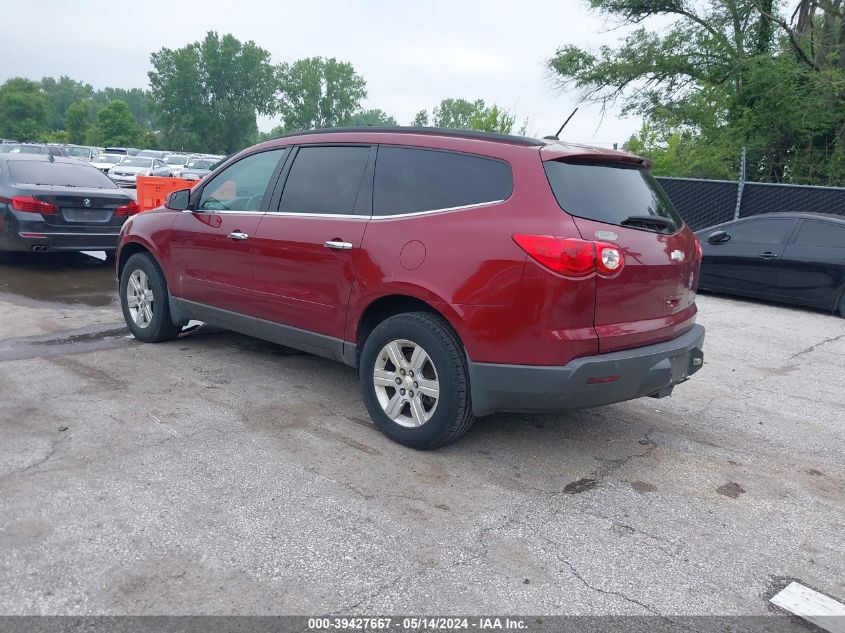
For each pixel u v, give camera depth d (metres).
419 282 3.88
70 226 9.02
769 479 4.04
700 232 10.98
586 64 22.91
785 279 9.79
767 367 6.61
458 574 2.89
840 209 12.95
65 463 3.67
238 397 4.81
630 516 3.48
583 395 3.61
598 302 3.56
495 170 3.85
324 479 3.66
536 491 3.69
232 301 5.15
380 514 3.33
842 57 18.66
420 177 4.13
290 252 4.62
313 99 99.56
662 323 3.98
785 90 17.47
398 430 4.11
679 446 4.47
